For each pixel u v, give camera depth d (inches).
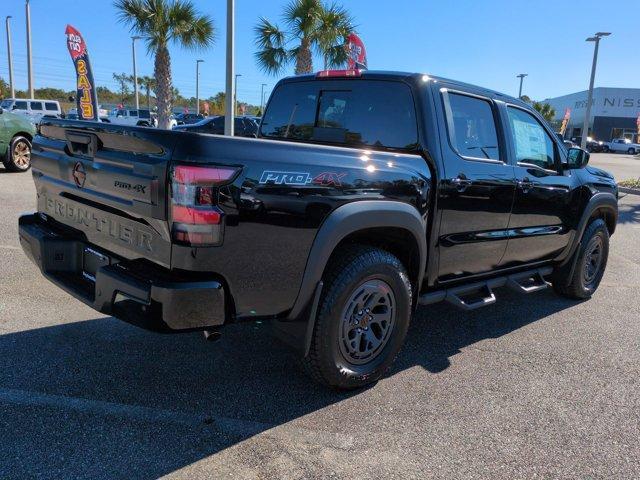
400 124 150.5
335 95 167.9
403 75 151.3
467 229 155.8
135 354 148.8
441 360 158.7
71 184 130.3
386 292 135.8
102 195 118.3
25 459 102.1
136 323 107.3
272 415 122.6
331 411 126.0
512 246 176.2
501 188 163.3
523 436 120.0
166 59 748.6
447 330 183.6
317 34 690.2
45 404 121.2
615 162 1469.0
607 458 113.3
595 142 2116.1
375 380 140.3
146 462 103.4
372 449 112.0
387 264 132.6
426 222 142.3
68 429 112.3
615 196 227.3
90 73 600.1
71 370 137.7
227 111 437.7
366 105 159.0
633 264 294.2
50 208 146.3
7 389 126.6
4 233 268.4
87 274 131.7
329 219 117.9
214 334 113.0
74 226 135.3
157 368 141.6
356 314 130.6
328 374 128.1
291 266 114.1
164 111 764.0
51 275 133.3
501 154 168.9
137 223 111.1
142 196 105.5
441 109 149.2
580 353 168.2
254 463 105.0
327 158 119.0
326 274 125.6
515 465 109.3
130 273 109.8
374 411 127.2
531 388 143.2
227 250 104.9
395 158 135.2
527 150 181.8
